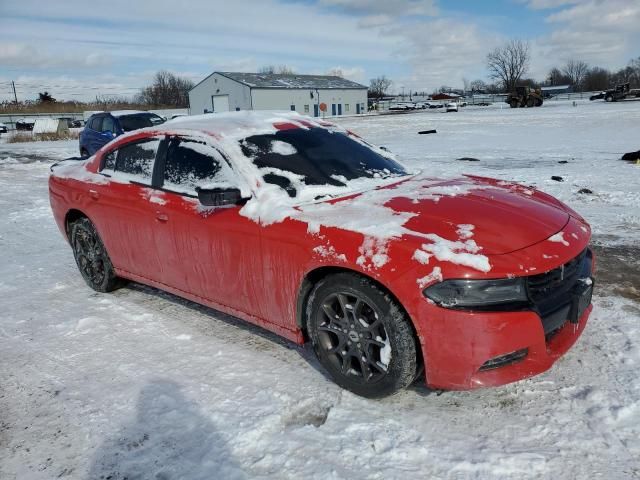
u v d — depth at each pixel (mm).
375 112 72812
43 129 37312
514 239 2650
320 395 2943
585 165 11344
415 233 2652
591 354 3199
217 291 3537
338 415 2754
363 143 4180
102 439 2670
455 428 2605
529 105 53312
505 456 2387
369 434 2588
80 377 3270
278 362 3326
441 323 2463
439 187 3439
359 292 2727
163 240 3777
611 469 2285
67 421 2832
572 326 2842
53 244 6492
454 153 14961
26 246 6434
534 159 12852
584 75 119875
